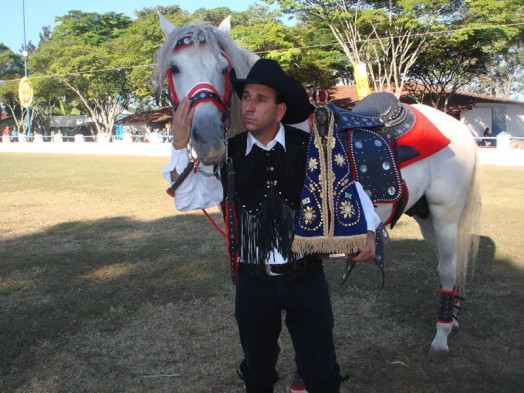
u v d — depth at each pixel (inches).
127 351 128.7
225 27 108.7
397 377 116.9
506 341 134.1
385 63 916.0
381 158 107.1
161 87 97.6
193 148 82.9
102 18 1635.1
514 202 341.1
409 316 149.7
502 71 1480.1
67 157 906.1
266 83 72.4
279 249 75.5
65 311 154.3
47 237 252.4
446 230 127.9
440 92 1108.5
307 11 895.7
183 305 158.7
